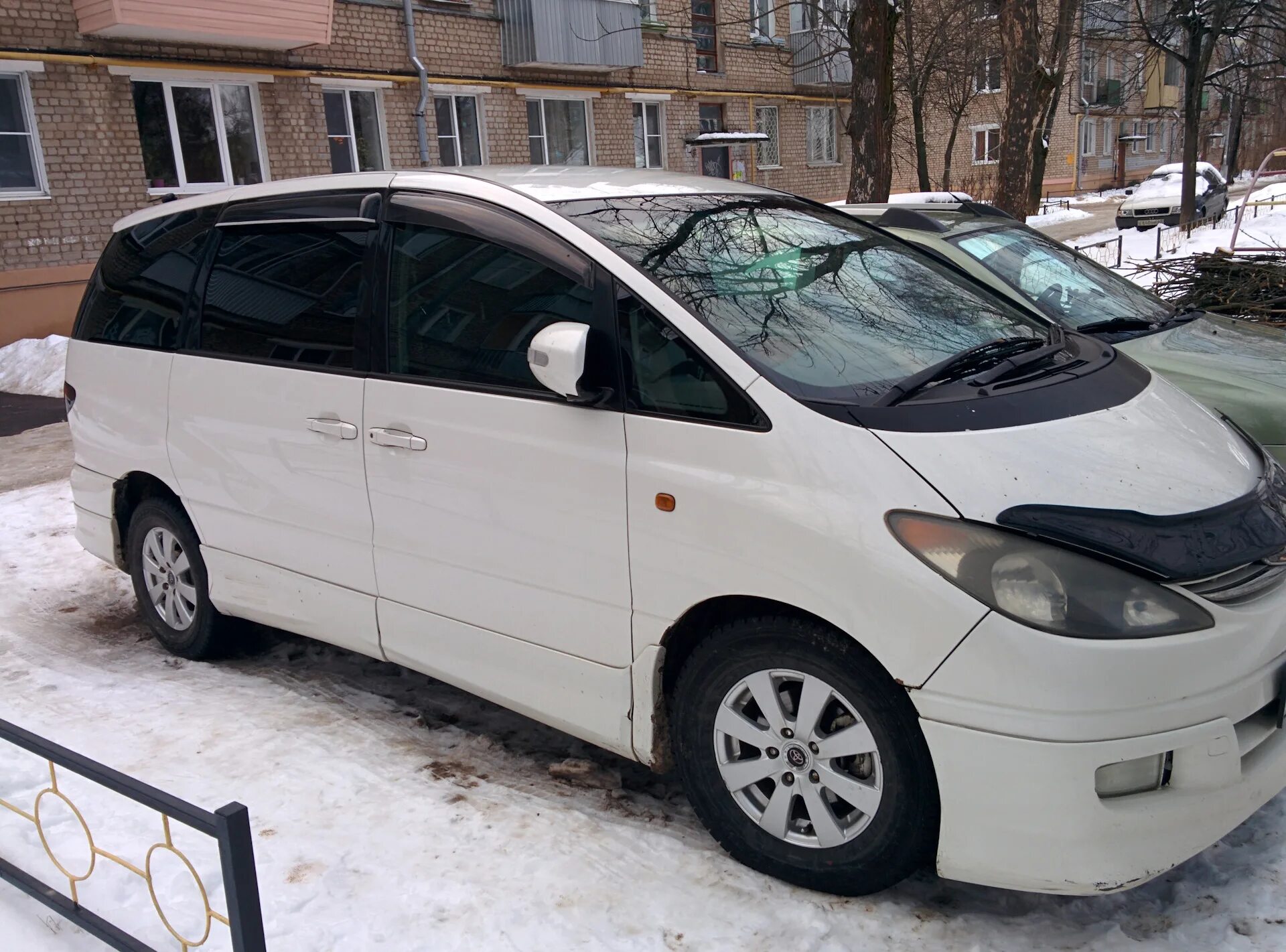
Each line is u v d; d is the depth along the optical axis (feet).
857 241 12.05
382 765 11.58
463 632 10.91
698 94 75.36
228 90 48.85
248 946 6.73
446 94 58.85
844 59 83.76
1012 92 43.19
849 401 8.71
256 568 13.05
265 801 10.74
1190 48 69.36
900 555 7.93
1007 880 7.95
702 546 8.88
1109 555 7.80
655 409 9.27
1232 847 9.36
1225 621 7.95
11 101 42.06
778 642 8.70
